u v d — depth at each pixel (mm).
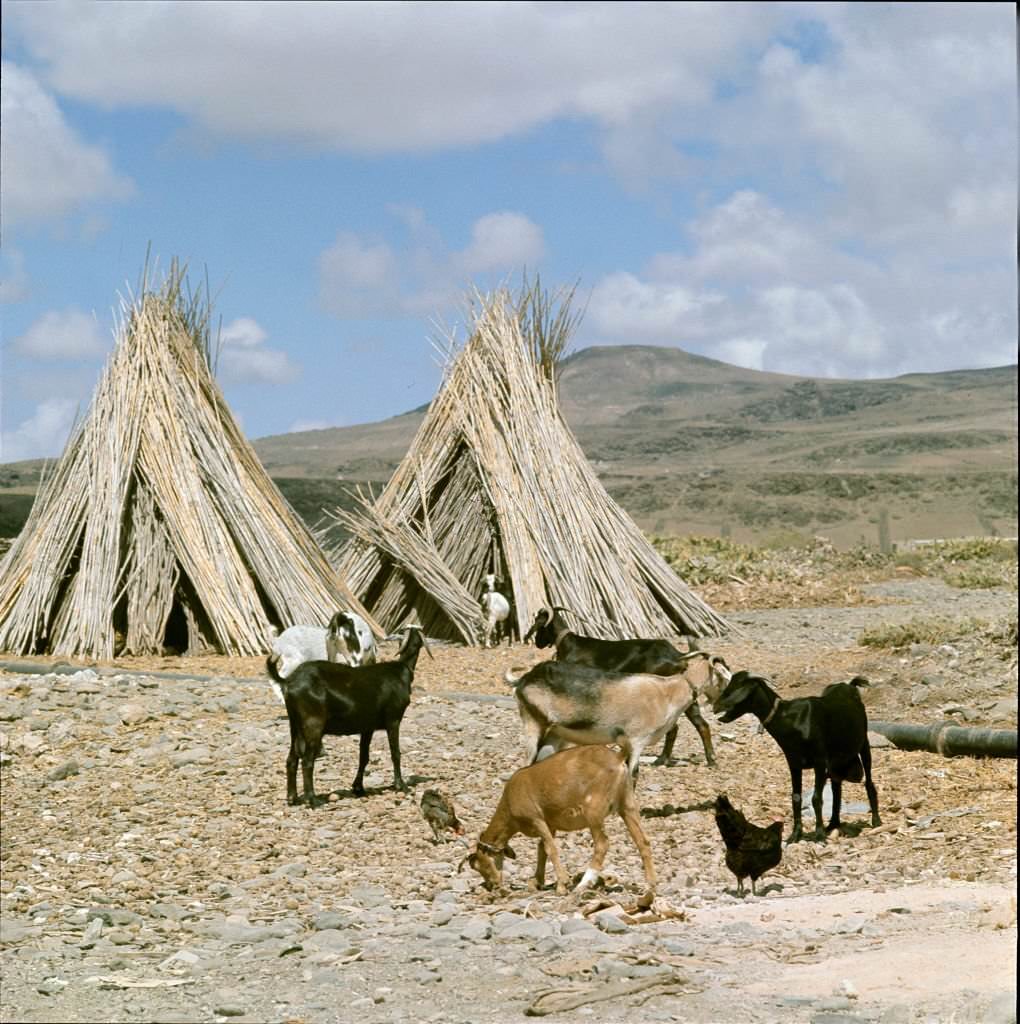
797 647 20891
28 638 20312
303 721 11461
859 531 96438
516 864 9805
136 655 20141
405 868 9703
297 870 9680
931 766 12602
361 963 7297
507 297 24188
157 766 12820
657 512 109625
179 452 21250
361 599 22938
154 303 22203
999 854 9227
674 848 10078
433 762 13109
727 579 29625
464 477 23312
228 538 20922
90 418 21656
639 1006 6277
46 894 9258
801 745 10062
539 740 10922
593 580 21906
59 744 13547
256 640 20203
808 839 10156
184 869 9867
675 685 10945
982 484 108125
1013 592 29375
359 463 178750
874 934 7445
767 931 7719
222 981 7078
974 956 6711
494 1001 6504
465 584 23031
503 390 23500
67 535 20938
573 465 23094
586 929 7844
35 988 6957
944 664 17734
